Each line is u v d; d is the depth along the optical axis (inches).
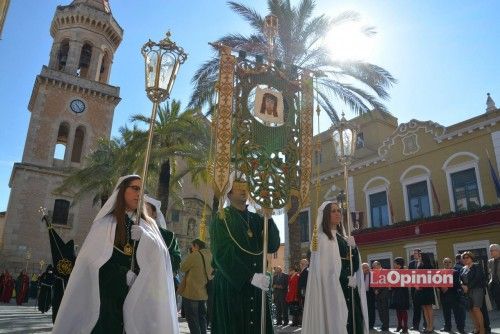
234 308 149.9
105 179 934.4
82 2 1681.8
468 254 357.1
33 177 1366.9
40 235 1321.4
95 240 125.9
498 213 679.1
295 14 573.6
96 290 119.6
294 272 507.2
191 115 698.2
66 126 1546.5
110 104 1612.9
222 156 164.1
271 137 177.5
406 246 819.4
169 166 719.1
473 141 797.9
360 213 920.9
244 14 584.7
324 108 613.9
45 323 454.9
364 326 193.6
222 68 176.2
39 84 1498.5
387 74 573.0
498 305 347.3
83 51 1686.8
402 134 924.6
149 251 129.6
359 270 203.2
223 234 156.6
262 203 166.4
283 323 501.0
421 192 871.7
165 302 126.9
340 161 240.1
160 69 158.7
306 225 1094.4
